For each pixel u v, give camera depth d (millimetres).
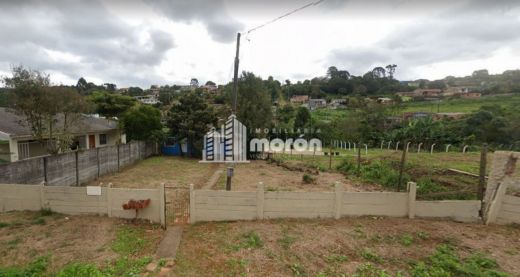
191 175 14328
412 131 28562
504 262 4957
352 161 16141
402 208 7109
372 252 5305
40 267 4797
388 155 17500
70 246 5656
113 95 30578
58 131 13117
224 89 24953
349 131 31688
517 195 6938
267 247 5527
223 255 5242
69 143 13086
